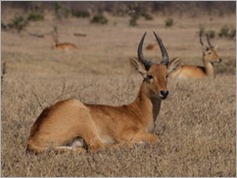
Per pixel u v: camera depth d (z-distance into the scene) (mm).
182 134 17484
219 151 15883
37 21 94125
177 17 107312
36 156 14812
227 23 92438
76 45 64188
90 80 29516
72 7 112250
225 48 58406
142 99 17578
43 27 85875
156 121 18734
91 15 108812
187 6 111812
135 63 17641
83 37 74938
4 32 74750
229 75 40719
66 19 99250
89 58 49000
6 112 20141
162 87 17109
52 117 15508
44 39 72312
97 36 75938
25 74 39969
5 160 14805
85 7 115250
